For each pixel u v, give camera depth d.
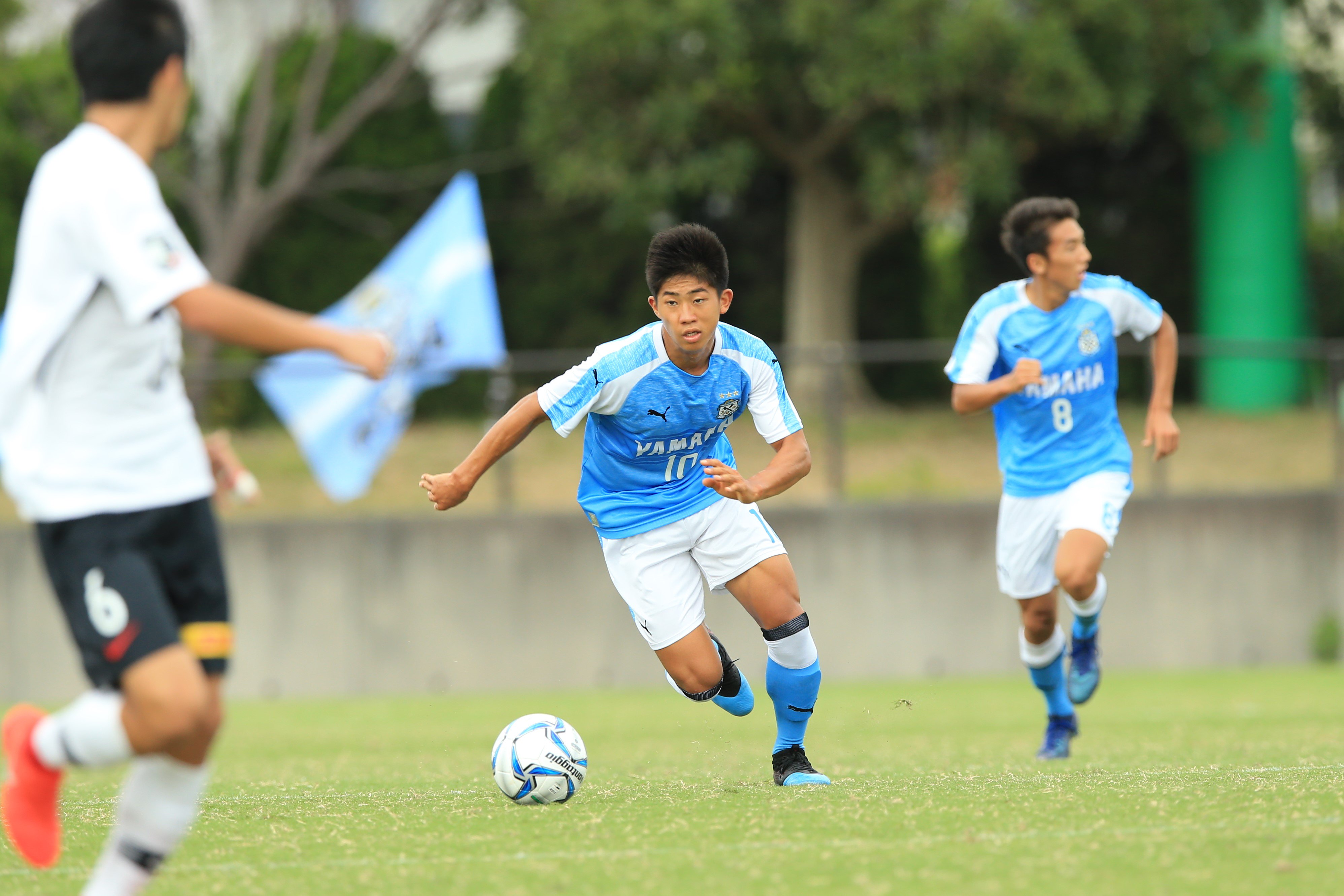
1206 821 12.09
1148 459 42.78
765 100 51.88
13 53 57.56
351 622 40.56
